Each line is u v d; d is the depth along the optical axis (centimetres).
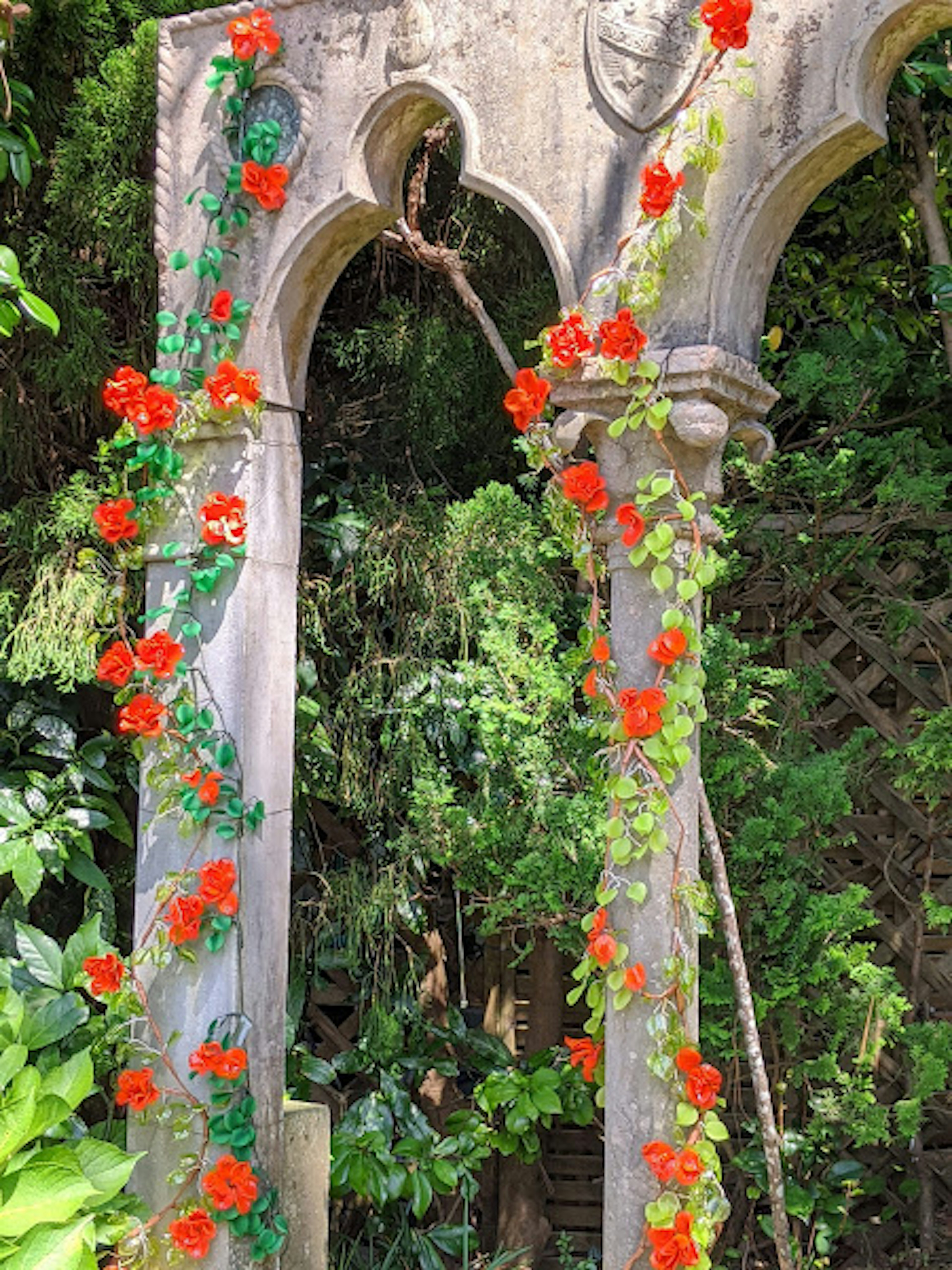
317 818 372
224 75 257
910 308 416
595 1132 375
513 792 328
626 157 222
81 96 311
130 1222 241
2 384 330
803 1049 347
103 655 317
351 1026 377
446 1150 335
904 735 371
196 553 256
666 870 214
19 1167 225
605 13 223
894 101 364
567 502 221
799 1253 325
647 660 217
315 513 368
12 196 326
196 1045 250
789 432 392
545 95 228
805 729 370
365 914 343
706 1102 207
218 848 252
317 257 255
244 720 253
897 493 351
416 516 353
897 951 371
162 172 265
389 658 348
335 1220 357
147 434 257
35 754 339
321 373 378
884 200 395
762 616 389
